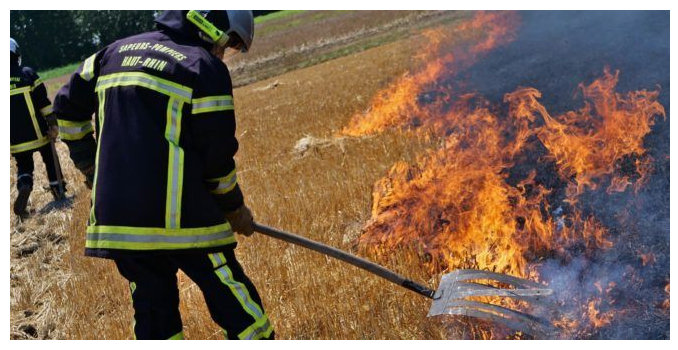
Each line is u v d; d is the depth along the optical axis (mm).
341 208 5195
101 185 2824
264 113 10297
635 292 3553
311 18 32156
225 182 2947
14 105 6402
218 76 2844
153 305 2943
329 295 3875
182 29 3006
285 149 7605
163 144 2781
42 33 35844
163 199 2777
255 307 2980
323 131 8055
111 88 2896
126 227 2770
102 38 36688
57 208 6762
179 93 2795
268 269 4305
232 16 3090
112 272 4691
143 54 2912
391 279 3381
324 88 11469
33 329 4285
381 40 21031
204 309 3949
